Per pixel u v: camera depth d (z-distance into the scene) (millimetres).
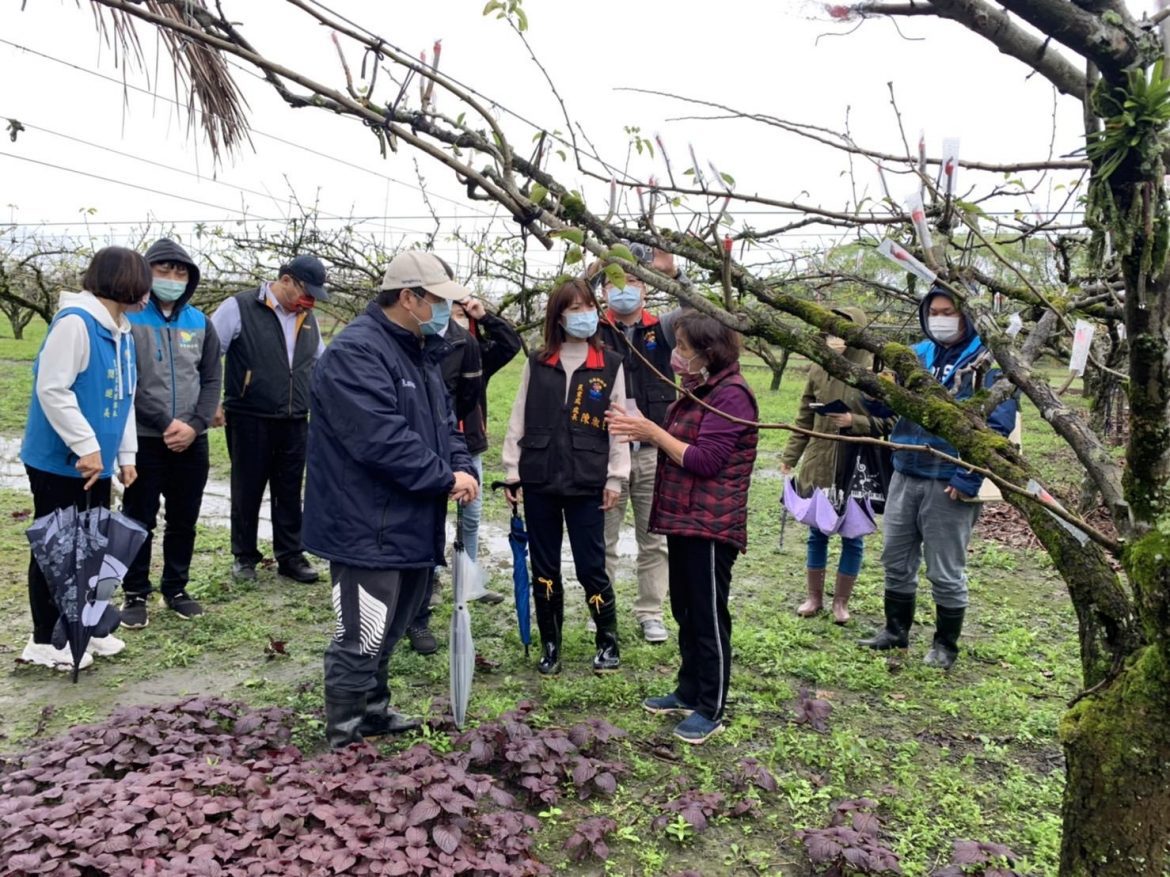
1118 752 1761
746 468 3568
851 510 4902
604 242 2227
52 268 14211
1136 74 1328
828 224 2387
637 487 4797
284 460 5512
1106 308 2693
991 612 5680
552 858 2916
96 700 3939
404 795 2926
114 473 4188
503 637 4855
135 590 4793
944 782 3434
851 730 3889
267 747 3371
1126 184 1432
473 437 4910
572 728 3514
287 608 5184
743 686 4273
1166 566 1551
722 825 3139
